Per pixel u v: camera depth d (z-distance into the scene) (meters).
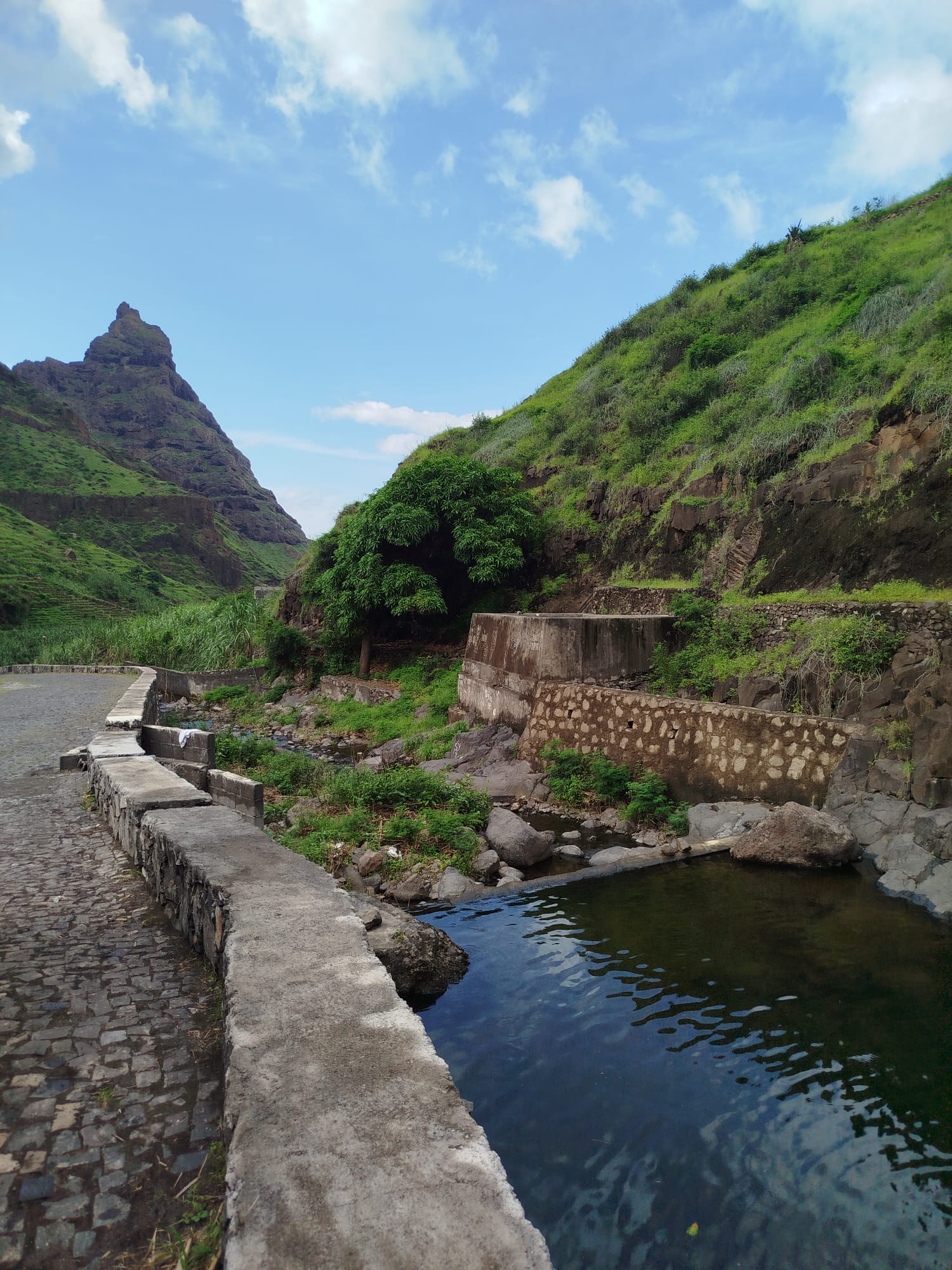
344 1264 1.57
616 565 20.83
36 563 74.88
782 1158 3.60
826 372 17.30
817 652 10.70
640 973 5.54
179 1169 2.48
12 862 5.93
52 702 18.00
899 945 5.87
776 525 15.05
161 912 4.86
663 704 11.19
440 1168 1.87
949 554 11.48
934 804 7.62
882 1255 3.06
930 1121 3.86
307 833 9.62
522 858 8.67
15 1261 2.07
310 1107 2.09
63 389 176.38
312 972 2.94
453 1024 4.83
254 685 28.69
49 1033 3.31
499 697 15.65
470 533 22.05
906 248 22.61
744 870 7.88
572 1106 4.00
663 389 23.83
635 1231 3.20
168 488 122.94
